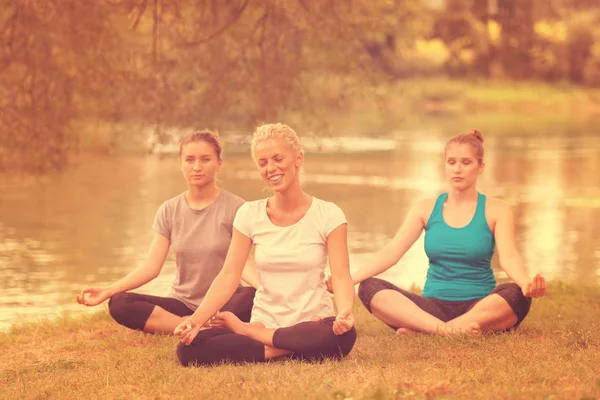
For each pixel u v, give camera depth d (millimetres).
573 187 38469
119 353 10430
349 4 19062
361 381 8523
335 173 44000
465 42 120000
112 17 18516
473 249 11484
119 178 41500
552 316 12797
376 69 19844
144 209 32062
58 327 12648
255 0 18422
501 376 8531
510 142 63531
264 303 9984
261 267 9938
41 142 18000
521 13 123750
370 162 49594
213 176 11570
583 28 124375
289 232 9852
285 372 8977
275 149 9680
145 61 18812
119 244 24859
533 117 95375
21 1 16625
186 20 19203
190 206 11617
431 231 11781
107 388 8781
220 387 8547
